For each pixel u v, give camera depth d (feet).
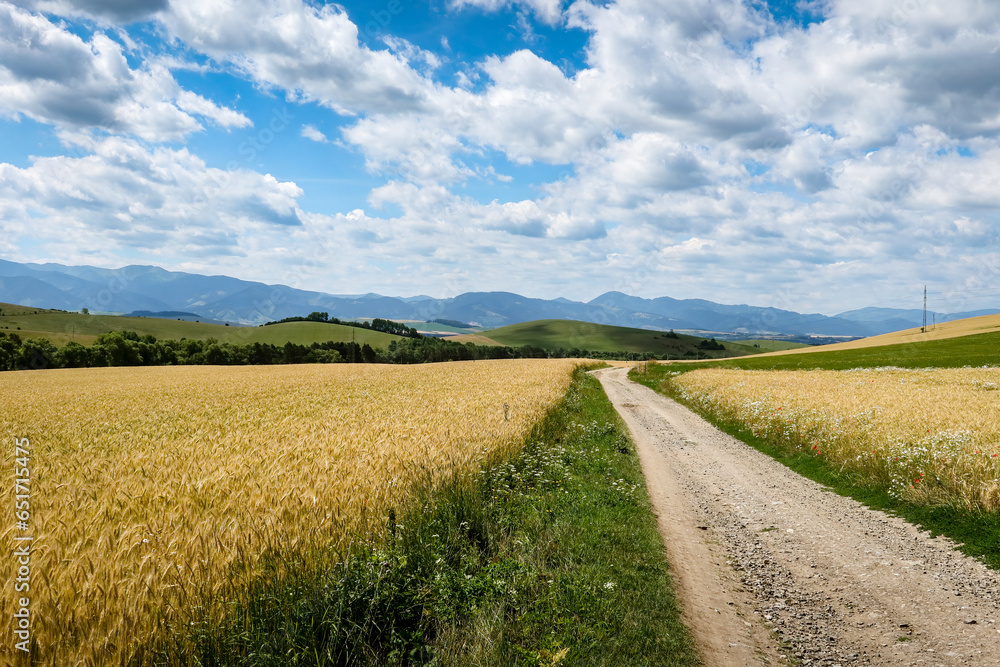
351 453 32.91
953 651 16.21
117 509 20.88
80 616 12.37
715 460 49.39
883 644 16.85
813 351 327.47
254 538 16.93
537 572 20.13
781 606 19.70
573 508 29.53
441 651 14.99
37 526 17.78
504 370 168.04
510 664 14.49
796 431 53.98
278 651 13.29
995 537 24.21
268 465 29.14
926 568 22.72
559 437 54.13
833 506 33.58
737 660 15.90
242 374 179.42
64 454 37.17
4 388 120.98
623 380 181.68
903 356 208.54
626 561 22.84
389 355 411.34
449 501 24.66
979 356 182.80
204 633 12.66
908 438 39.91
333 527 18.69
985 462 30.91
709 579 22.17
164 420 59.31
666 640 16.65
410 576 17.99
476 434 41.24
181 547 15.99
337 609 14.73
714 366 229.25
